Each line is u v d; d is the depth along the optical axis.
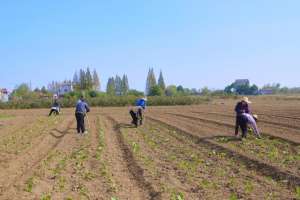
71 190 12.42
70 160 17.48
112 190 12.28
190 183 12.92
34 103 73.44
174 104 77.00
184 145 21.47
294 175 13.27
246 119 22.66
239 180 13.28
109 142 23.41
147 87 138.25
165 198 11.14
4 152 19.91
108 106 74.81
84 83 114.38
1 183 13.41
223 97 108.75
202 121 35.31
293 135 23.30
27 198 11.50
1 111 62.16
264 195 11.38
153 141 23.19
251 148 19.33
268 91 161.88
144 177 13.87
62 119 40.91
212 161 16.72
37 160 17.80
